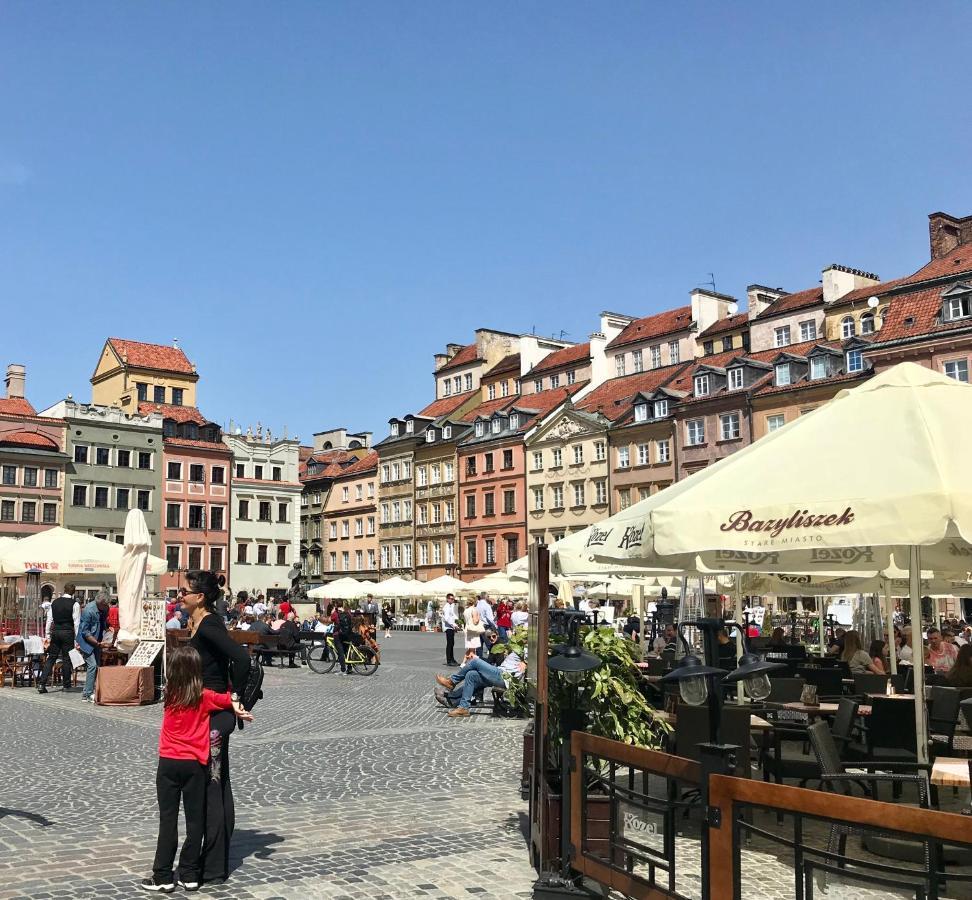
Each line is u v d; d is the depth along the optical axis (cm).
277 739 1476
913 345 4912
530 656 773
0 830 877
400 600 8175
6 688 2305
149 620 2034
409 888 702
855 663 1566
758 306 6562
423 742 1448
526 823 904
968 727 941
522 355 8394
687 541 743
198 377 8762
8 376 7981
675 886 560
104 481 7556
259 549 8450
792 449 784
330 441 11350
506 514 7712
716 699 568
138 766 1221
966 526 638
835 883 484
